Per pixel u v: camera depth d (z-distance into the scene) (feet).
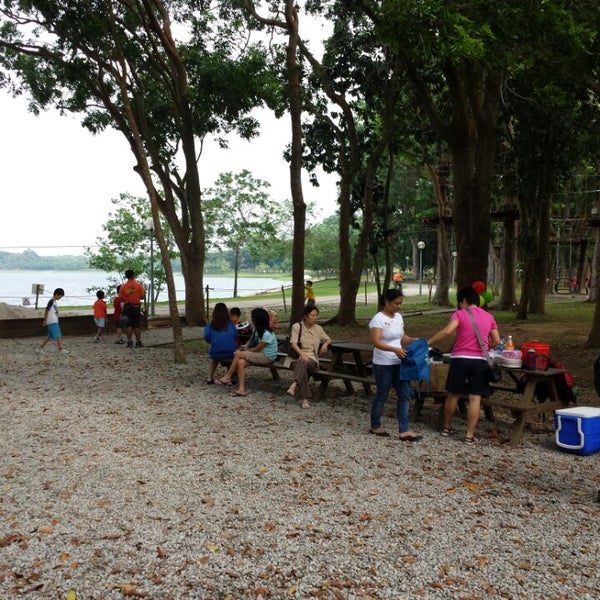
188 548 14.10
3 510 16.14
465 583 12.71
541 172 75.46
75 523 15.39
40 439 23.25
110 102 65.46
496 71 46.80
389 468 20.21
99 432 24.40
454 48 34.40
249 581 12.68
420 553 14.02
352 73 65.77
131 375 38.70
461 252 54.85
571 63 42.09
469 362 23.11
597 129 74.84
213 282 428.15
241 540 14.55
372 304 120.88
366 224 69.87
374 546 14.34
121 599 11.98
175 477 18.94
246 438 23.75
